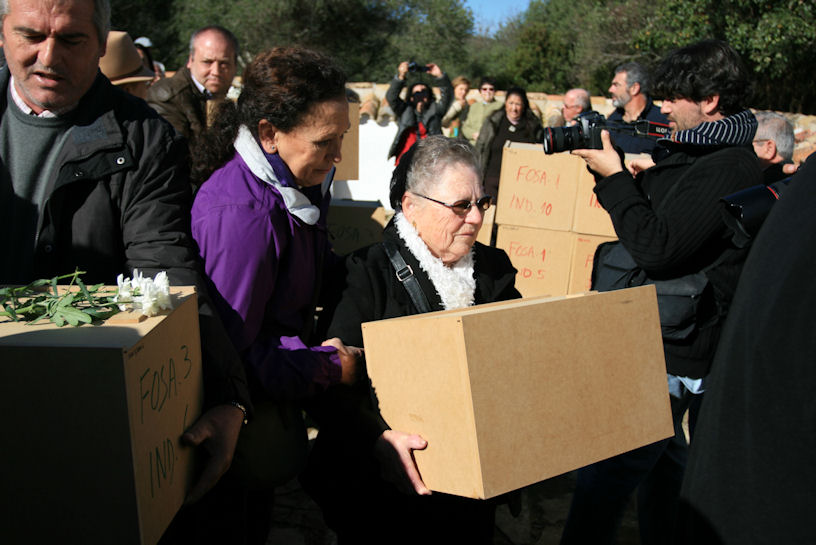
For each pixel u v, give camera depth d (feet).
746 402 3.45
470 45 95.35
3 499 3.28
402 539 5.53
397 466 4.61
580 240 11.65
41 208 4.99
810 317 3.25
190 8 55.72
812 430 3.19
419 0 65.77
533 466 4.26
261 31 56.49
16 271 5.08
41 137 5.05
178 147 5.40
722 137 6.38
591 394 4.54
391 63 63.67
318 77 4.89
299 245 5.32
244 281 4.87
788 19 39.09
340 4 58.23
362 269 5.84
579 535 7.20
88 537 3.29
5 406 3.20
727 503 3.47
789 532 3.22
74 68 4.78
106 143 4.97
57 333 3.39
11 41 4.64
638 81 14.48
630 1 55.36
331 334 5.69
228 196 4.97
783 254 3.48
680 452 7.41
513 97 19.67
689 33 42.55
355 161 11.15
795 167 9.13
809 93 44.88
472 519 5.54
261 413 5.19
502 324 4.16
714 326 6.53
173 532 5.28
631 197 6.56
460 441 4.19
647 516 7.83
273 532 8.80
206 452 4.25
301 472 5.81
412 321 4.44
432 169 5.63
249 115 5.02
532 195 11.81
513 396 4.20
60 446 3.22
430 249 5.82
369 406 5.29
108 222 5.05
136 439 3.28
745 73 6.61
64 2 4.55
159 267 4.78
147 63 17.39
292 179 5.22
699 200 6.18
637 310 4.82
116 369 3.15
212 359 4.42
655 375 4.89
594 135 6.86
